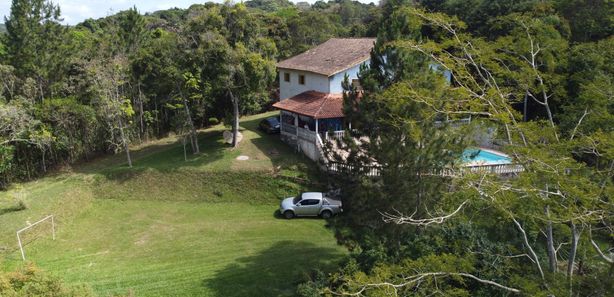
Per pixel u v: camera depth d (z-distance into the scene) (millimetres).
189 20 35375
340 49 40062
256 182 30062
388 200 15836
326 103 34094
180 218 26875
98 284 18547
